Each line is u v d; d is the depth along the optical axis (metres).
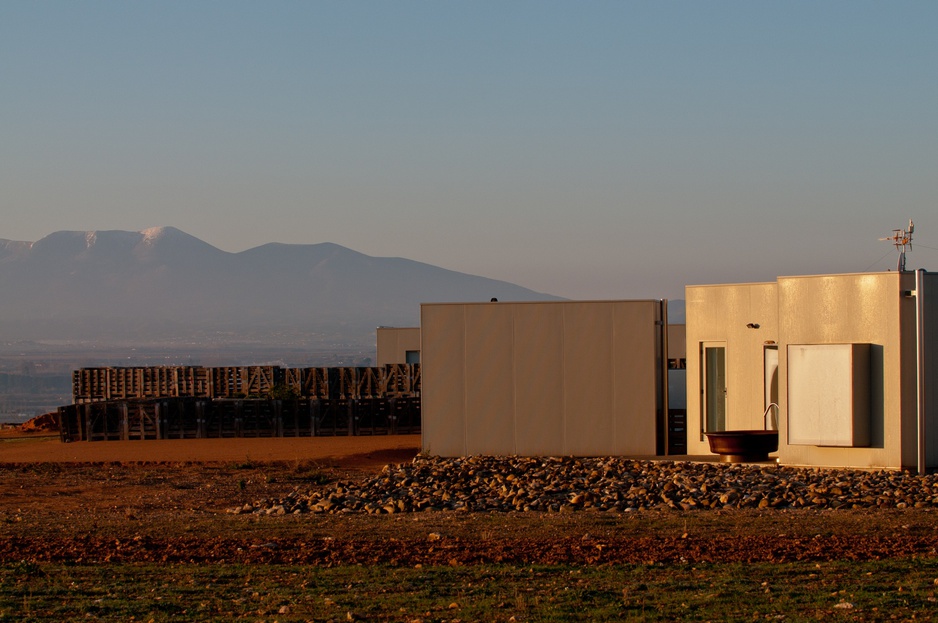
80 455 42.59
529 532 20.23
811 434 29.08
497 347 35.72
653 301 35.38
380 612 13.66
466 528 20.94
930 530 19.62
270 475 34.50
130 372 61.06
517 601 13.91
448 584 15.38
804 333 29.52
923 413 27.67
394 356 69.19
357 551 18.52
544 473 29.30
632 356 35.28
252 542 19.81
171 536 20.91
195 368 60.12
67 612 13.92
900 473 27.30
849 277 28.83
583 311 35.47
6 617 13.62
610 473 28.92
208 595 15.00
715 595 14.13
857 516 21.59
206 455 41.56
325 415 49.81
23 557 18.52
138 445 46.56
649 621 12.88
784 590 14.39
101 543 19.95
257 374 59.44
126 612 13.89
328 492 28.50
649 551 17.86
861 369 28.45
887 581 14.80
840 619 12.66
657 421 35.72
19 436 58.41
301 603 14.30
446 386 35.84
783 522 20.84
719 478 27.20
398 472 30.88
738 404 33.22
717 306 33.84
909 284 28.16
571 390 35.47
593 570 16.20
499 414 35.62
